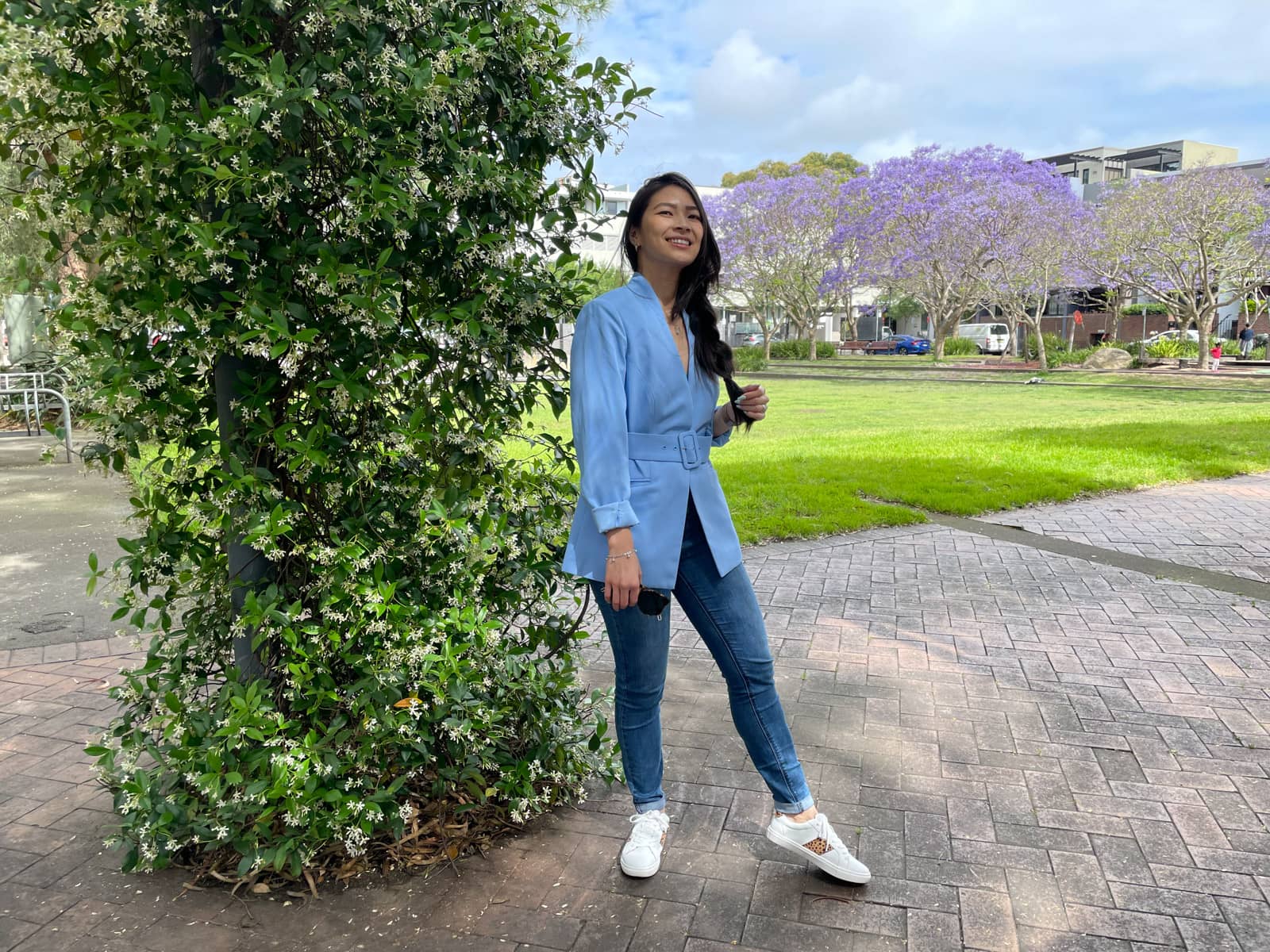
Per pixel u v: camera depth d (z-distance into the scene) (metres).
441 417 2.50
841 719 3.48
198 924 2.24
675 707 3.63
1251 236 28.72
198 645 2.60
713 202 43.84
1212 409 17.14
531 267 2.59
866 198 38.94
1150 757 3.13
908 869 2.47
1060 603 5.01
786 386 27.48
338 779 2.39
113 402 2.13
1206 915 2.26
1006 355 44.22
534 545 2.70
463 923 2.24
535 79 2.47
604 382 2.10
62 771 3.08
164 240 2.04
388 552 2.45
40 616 4.84
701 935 2.19
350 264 2.12
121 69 2.11
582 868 2.48
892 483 8.71
